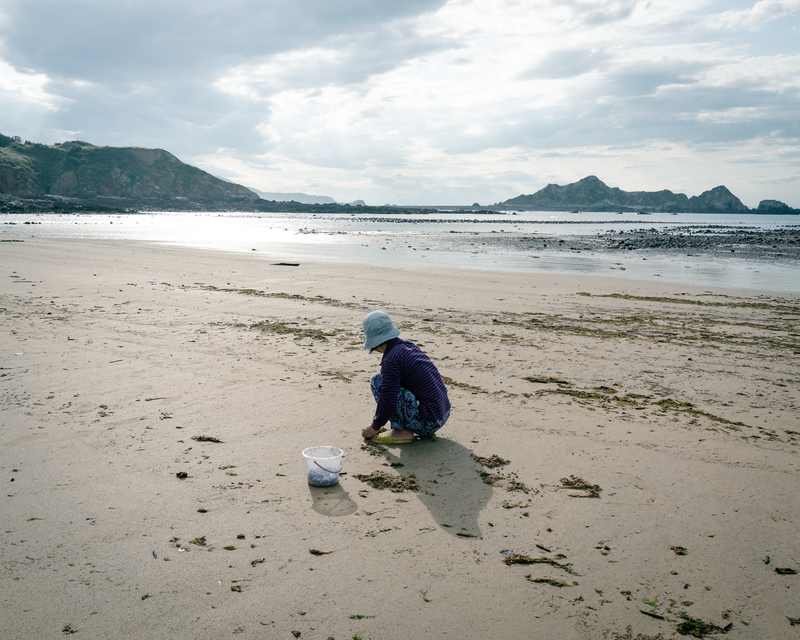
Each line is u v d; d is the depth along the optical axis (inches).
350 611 103.3
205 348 308.8
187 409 211.8
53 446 175.3
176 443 179.9
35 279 579.2
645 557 122.4
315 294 521.0
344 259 906.7
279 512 139.0
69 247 1013.8
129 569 114.6
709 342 347.3
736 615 104.7
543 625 100.8
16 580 110.0
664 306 488.4
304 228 2331.4
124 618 100.0
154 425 194.9
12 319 373.4
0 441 178.2
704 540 129.6
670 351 321.1
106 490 147.9
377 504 144.6
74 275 620.1
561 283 634.8
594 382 257.6
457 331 369.4
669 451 180.4
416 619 101.5
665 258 1016.2
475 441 187.5
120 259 819.4
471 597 108.1
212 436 186.1
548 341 343.0
